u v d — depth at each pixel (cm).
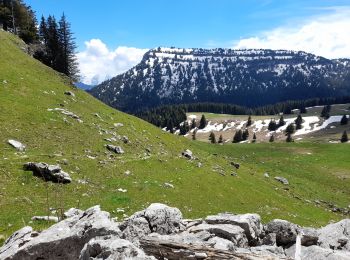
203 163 6919
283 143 14112
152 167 5531
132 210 3772
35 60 9419
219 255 1370
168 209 1816
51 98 7175
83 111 7294
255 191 6178
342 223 2138
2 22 12800
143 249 1438
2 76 7156
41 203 3581
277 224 1889
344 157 12088
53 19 11975
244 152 12362
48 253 1531
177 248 1425
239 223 1808
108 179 4600
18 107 6106
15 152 4725
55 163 4591
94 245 1299
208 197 5103
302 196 7506
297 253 1619
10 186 3816
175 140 8650
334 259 1566
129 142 6550
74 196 3881
